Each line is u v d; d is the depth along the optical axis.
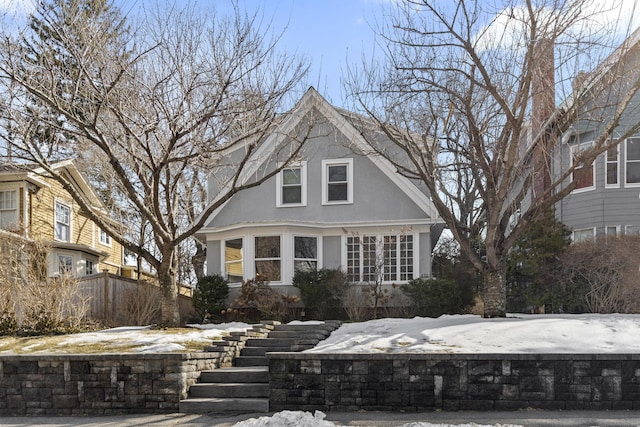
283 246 20.39
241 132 14.59
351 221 21.00
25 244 15.53
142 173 14.52
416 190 20.70
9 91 13.22
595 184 20.83
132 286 18.97
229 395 10.66
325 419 9.22
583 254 16.22
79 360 10.72
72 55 12.80
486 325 11.61
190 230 14.28
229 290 20.44
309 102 21.17
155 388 10.45
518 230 13.35
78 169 22.27
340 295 19.44
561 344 10.27
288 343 13.08
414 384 9.88
